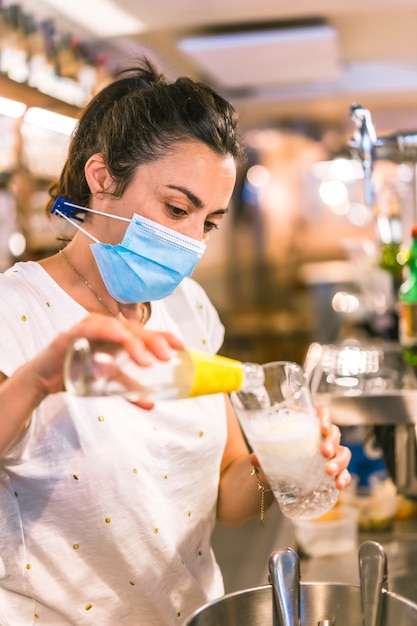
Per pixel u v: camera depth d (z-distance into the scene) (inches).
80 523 53.4
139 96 53.1
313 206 412.5
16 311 52.1
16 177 151.2
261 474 58.2
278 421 43.1
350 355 103.0
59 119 116.5
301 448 43.1
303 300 409.4
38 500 52.9
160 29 189.3
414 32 227.0
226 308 403.2
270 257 410.9
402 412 74.8
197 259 54.9
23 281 54.3
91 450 52.4
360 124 81.4
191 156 51.6
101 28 184.5
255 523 167.0
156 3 163.6
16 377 40.9
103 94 57.6
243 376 42.1
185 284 65.4
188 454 56.8
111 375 36.1
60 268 56.7
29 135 153.0
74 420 52.1
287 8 171.0
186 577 57.7
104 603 55.2
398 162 84.1
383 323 152.5
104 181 54.3
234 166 53.9
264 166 398.6
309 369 94.2
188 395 39.4
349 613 43.4
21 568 53.6
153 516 54.7
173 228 53.3
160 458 55.2
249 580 129.1
